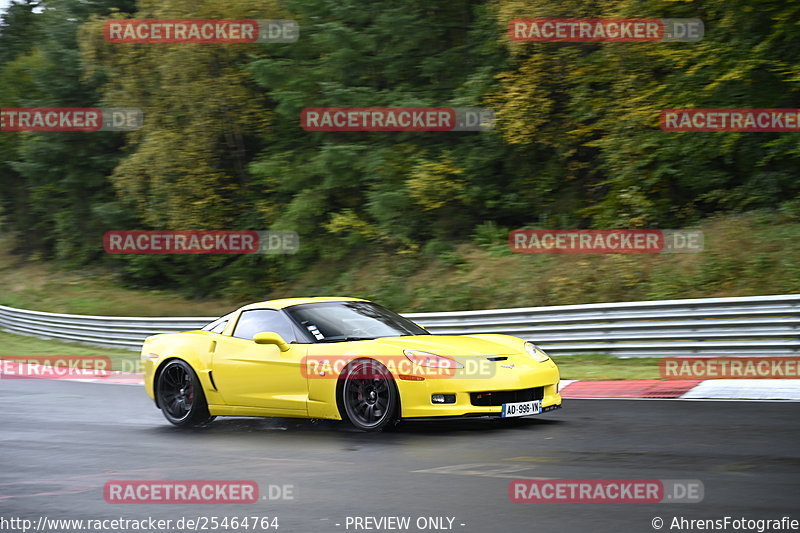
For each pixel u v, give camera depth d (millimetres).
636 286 60219
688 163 68312
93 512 18703
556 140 74125
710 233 63625
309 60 89438
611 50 66688
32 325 84312
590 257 66688
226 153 97875
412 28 83750
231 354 31875
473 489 19594
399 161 81688
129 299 99125
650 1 65188
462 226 81875
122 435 30781
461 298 67312
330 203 88312
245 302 90125
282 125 91875
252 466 23625
